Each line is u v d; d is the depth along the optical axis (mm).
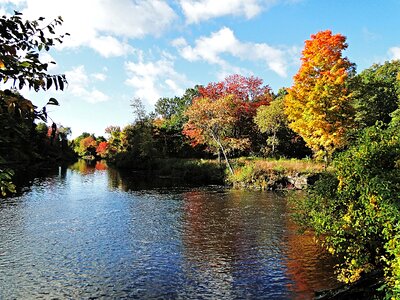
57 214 22188
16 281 11609
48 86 3215
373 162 8781
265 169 35812
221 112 39844
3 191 3338
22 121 3162
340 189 9867
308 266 12711
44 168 59875
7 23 3154
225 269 12672
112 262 13438
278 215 21500
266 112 45594
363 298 8805
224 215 21781
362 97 42375
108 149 89812
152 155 59500
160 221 20375
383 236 8734
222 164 42969
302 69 32438
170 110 117875
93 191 33156
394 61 52688
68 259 13773
